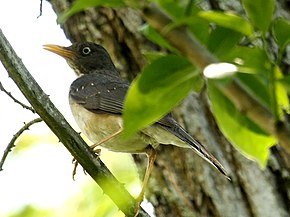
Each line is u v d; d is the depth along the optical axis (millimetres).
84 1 4645
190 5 4730
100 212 14531
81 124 12664
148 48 12055
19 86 8836
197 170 11406
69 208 14672
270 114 4379
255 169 11141
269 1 4758
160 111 5031
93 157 9281
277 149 11109
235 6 11312
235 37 5168
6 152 9508
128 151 11852
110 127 12211
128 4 4523
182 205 11453
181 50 4359
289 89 4777
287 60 10680
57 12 12906
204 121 11516
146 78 4918
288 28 5016
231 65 4430
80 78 13266
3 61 8750
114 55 12469
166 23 4344
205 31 5168
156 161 11758
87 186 14898
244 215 11047
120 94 12305
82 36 13055
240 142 5406
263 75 5020
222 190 11234
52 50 13750
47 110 8922
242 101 4414
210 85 5250
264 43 4930
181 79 4941
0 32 8812
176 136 11055
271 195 10992
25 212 14516
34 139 15227
